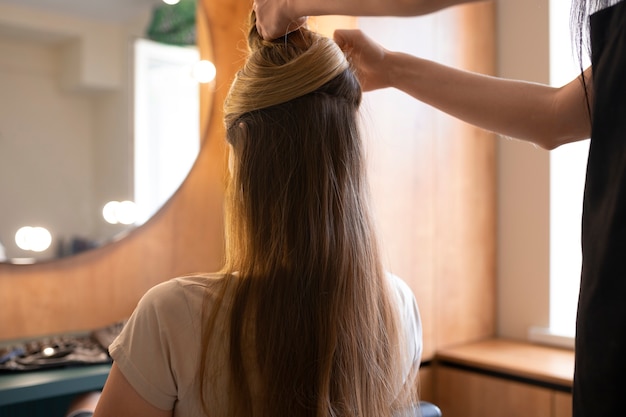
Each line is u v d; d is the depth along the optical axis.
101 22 1.55
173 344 0.69
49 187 1.48
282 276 0.72
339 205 0.75
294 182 0.73
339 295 0.73
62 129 1.50
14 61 1.44
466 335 2.04
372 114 1.73
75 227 1.51
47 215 1.47
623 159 0.59
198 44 1.71
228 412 0.69
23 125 1.45
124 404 0.69
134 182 1.61
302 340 0.71
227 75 1.78
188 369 0.69
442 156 1.96
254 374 0.70
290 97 0.73
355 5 0.68
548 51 1.99
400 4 0.65
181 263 1.71
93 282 1.55
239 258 0.76
